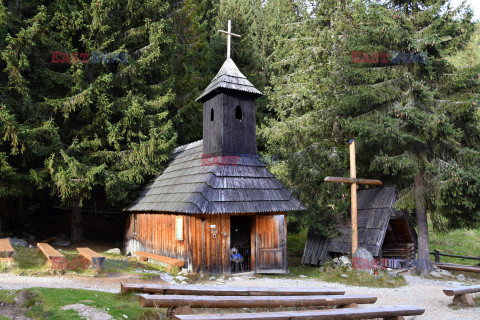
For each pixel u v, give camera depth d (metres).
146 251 14.16
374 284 10.49
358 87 11.88
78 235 16.95
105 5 15.59
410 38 10.80
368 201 13.70
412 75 11.84
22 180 13.95
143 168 15.70
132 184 15.51
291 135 16.28
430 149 12.25
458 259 17.17
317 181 15.05
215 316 4.76
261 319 4.93
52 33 14.71
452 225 12.34
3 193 13.16
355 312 5.73
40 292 6.47
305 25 16.92
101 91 15.28
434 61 11.94
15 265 9.85
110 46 16.36
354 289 9.87
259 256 12.08
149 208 13.61
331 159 14.95
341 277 11.14
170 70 19.30
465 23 11.00
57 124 15.77
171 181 14.27
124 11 17.19
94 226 19.86
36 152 13.65
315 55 16.48
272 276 11.72
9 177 13.22
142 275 10.25
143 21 17.73
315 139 16.20
